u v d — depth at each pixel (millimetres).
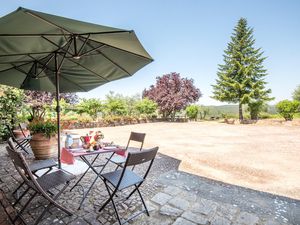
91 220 2178
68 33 2199
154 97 20578
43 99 8289
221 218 2256
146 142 7469
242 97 18906
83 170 3783
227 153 5738
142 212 2301
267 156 5426
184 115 20500
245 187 3180
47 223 2111
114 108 16016
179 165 4371
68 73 3811
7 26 1791
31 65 3635
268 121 15453
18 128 6871
